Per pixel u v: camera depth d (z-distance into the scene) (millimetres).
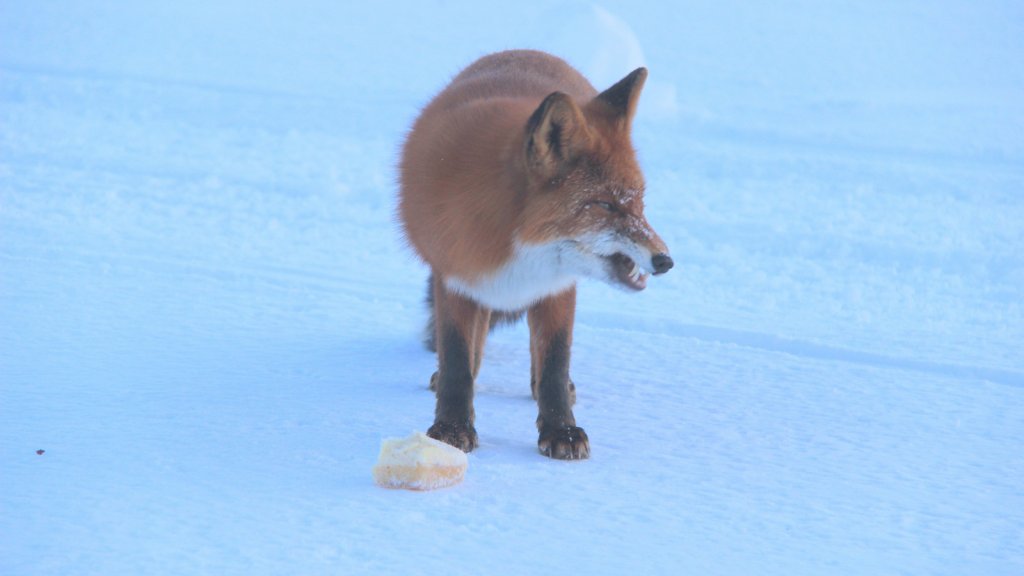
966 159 21312
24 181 18812
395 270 14672
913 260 15430
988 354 11312
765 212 17781
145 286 13148
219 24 41656
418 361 10766
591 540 6484
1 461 7465
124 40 38031
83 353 10391
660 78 31141
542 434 8281
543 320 8570
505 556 6191
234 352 10766
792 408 9547
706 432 8844
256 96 27453
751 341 11945
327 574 5844
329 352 10969
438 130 8633
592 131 7625
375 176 19922
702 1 45969
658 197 18703
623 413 9344
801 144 22594
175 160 20891
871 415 9367
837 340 11781
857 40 38156
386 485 7309
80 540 6184
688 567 6121
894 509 7176
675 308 13164
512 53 10469
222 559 5996
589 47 26906
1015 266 15000
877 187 19391
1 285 12773
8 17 41750
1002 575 6141
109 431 8250
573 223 7617
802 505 7211
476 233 7949
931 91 29453
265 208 17859
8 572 5727
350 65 33656
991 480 7797
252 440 8234
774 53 35750
